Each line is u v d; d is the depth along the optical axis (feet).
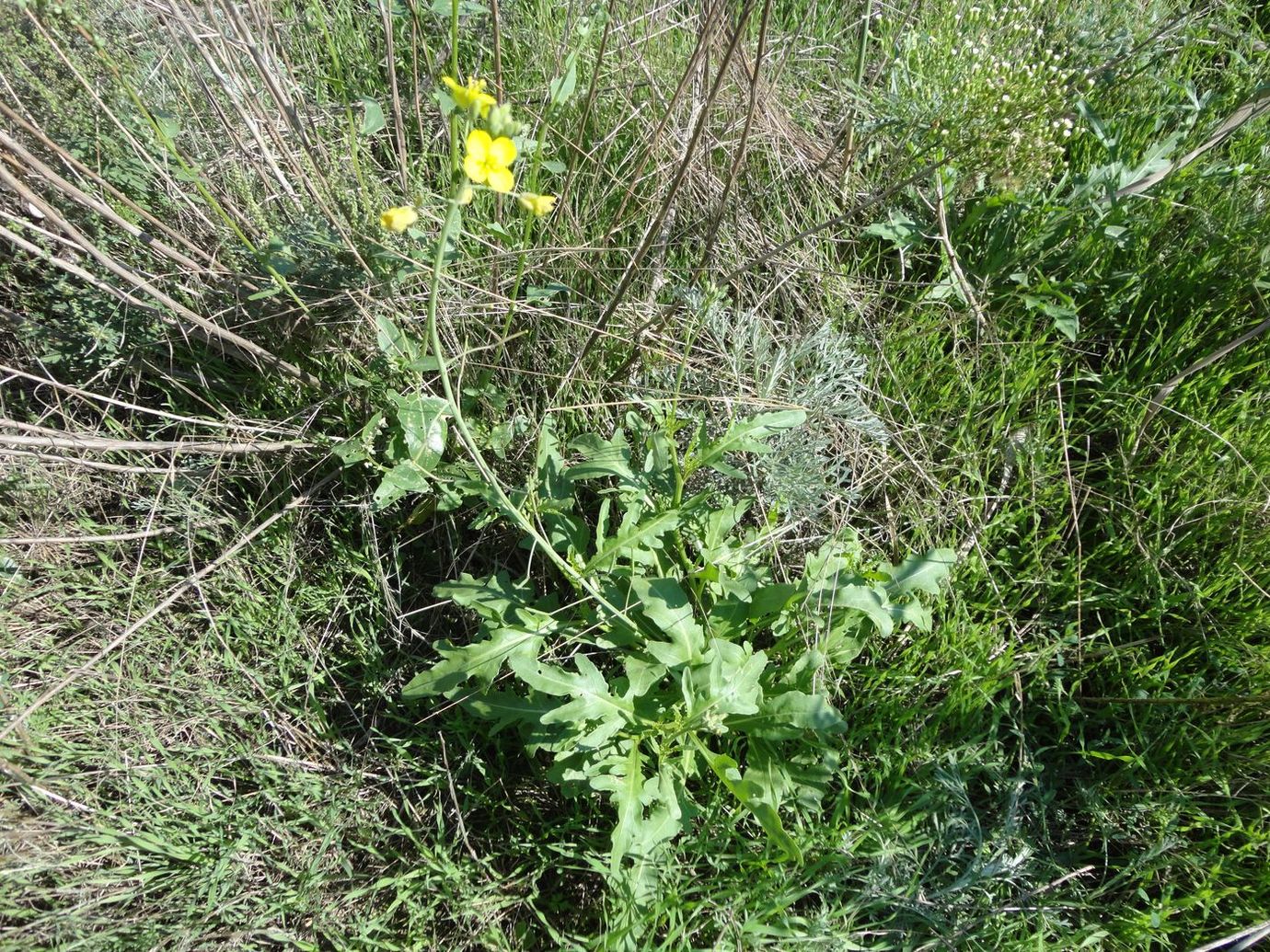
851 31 11.78
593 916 6.89
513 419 8.42
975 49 10.03
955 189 9.52
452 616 8.20
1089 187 9.70
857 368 8.77
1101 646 7.98
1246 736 7.15
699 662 6.70
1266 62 11.51
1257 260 9.25
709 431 8.49
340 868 6.86
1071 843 7.24
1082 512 8.61
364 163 9.17
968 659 7.64
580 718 6.48
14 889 6.14
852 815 7.13
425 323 8.63
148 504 8.11
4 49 7.59
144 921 6.25
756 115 9.78
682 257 9.77
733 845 6.88
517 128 5.17
